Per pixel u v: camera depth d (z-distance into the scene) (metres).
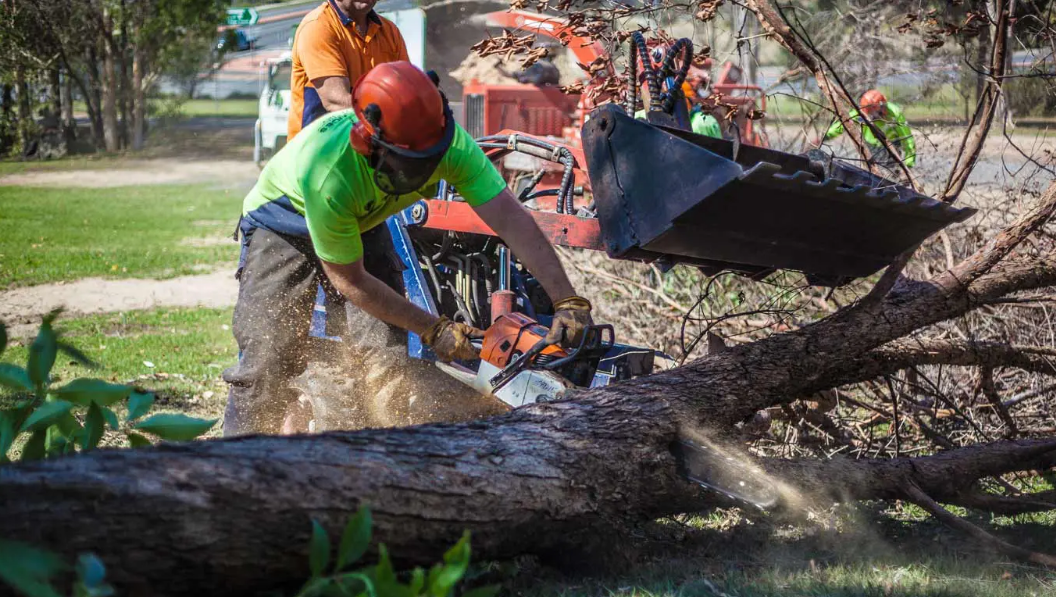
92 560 2.28
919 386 5.96
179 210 21.19
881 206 4.20
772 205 3.98
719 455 4.02
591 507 3.77
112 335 10.00
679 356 7.51
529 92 15.43
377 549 3.17
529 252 4.18
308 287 5.21
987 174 8.88
